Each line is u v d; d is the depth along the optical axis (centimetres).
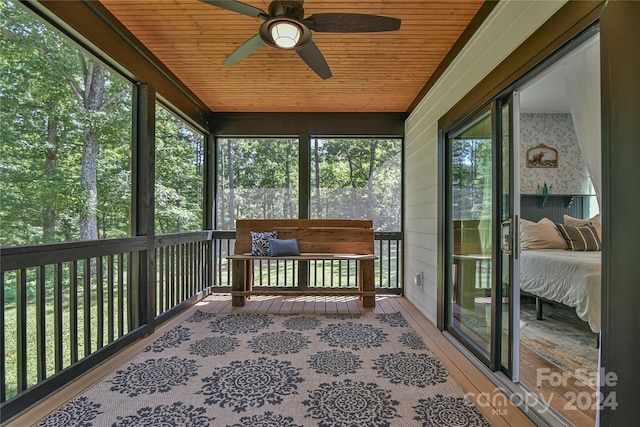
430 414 179
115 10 238
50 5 194
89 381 214
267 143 486
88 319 234
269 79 362
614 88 118
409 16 243
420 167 390
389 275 480
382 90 392
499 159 221
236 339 292
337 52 299
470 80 254
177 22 254
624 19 116
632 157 114
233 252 477
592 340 282
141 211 299
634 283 113
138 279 296
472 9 236
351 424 170
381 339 292
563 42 152
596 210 441
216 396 196
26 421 172
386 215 483
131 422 171
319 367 235
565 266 287
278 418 175
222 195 487
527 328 312
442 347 274
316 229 443
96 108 280
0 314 173
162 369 232
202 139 471
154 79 311
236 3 184
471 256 263
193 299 416
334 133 474
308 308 397
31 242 230
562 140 449
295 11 194
